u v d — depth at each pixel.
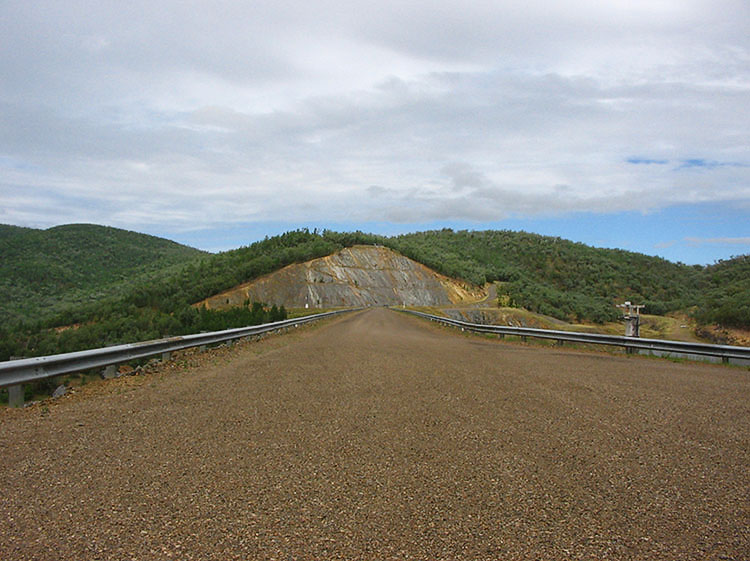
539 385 9.74
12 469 4.89
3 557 3.21
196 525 3.70
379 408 7.63
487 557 3.27
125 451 5.48
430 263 138.62
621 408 7.75
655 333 67.44
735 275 116.06
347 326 35.69
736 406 8.02
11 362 7.50
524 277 156.50
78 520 3.77
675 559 3.27
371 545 3.42
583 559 3.26
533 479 4.69
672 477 4.77
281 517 3.84
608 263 160.12
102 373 10.52
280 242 131.12
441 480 4.64
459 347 18.41
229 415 7.19
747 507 4.10
